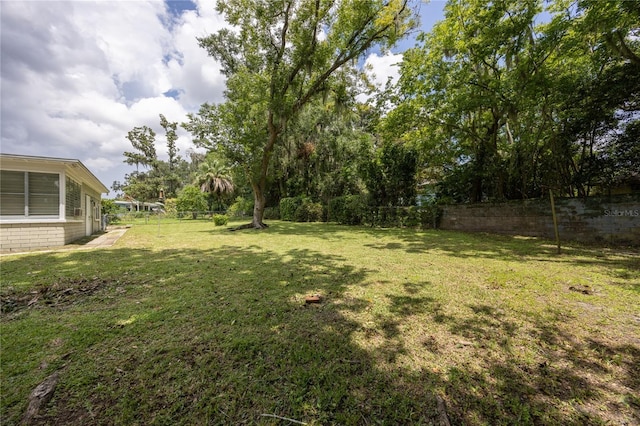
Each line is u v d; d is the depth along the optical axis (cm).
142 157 3712
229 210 2664
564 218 816
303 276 424
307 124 1802
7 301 318
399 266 486
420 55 985
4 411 148
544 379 177
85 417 144
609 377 178
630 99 635
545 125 827
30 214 737
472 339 228
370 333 238
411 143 1208
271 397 160
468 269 459
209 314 279
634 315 271
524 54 830
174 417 145
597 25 602
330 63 1143
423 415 147
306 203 1806
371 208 1355
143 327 250
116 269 473
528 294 333
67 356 201
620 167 720
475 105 910
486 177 1085
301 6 1002
